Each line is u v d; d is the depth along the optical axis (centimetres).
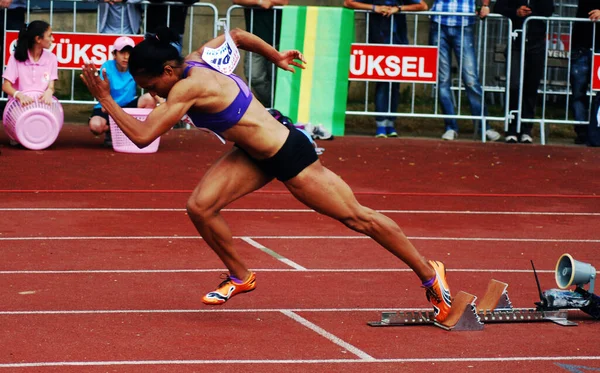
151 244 1442
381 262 1374
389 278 1286
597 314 1105
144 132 938
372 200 1828
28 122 2189
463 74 2553
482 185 2008
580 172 2186
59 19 2736
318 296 1185
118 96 2233
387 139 2581
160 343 974
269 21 2520
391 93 2562
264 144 975
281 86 2523
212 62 974
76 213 1641
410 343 998
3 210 1645
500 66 2777
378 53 2508
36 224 1550
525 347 994
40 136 2208
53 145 2297
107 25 2494
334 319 1084
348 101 2938
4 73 2209
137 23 2500
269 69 2550
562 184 2045
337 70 2514
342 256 1404
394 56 2509
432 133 2770
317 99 2522
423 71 2512
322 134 2509
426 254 1435
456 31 2514
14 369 882
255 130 971
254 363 917
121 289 1191
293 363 920
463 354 964
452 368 919
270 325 1054
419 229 1609
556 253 1465
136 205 1719
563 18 2509
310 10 2498
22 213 1628
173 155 2225
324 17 2500
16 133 2191
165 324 1046
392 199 1845
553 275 1329
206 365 907
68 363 903
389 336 1022
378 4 2520
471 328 1054
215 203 1010
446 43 2528
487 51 2773
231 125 966
